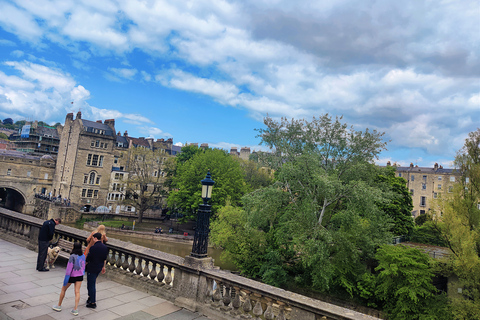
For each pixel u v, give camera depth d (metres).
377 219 27.56
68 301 7.26
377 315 24.98
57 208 62.03
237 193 55.31
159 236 55.16
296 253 30.69
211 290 7.50
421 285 23.44
